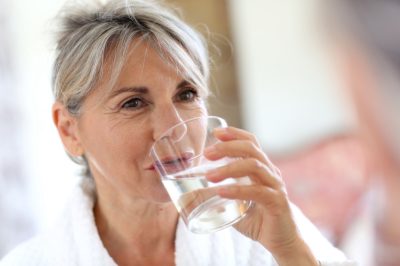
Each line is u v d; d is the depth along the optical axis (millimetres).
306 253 846
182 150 765
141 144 917
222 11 1548
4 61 2740
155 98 916
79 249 1036
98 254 1016
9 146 2727
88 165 1109
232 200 790
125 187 956
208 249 1029
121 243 1047
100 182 1036
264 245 864
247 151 765
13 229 2680
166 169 775
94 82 933
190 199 765
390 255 194
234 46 1406
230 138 786
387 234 195
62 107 1022
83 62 943
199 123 782
